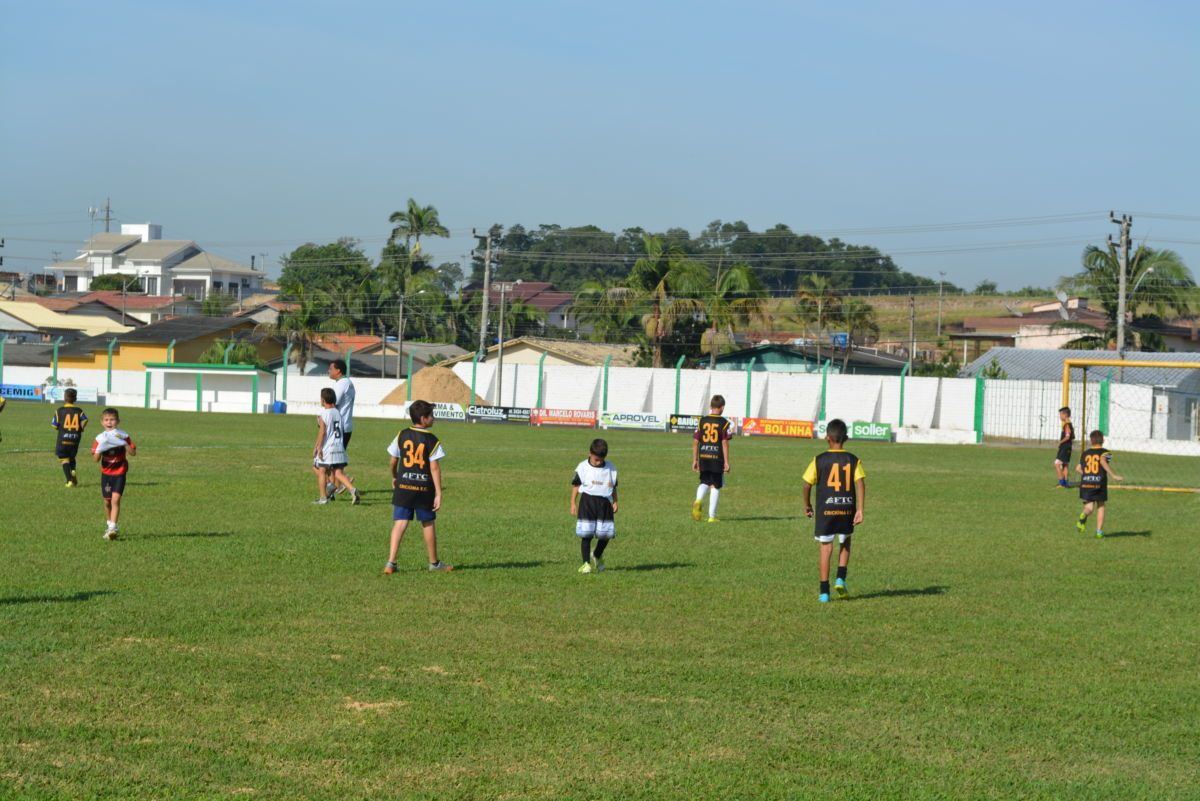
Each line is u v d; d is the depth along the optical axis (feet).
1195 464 132.57
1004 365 212.02
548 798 22.17
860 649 34.71
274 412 220.43
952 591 45.01
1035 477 106.52
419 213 342.85
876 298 505.66
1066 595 44.86
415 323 335.26
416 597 40.55
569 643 34.32
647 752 24.88
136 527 56.75
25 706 26.71
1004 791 23.25
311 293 298.35
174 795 21.83
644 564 49.65
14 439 118.32
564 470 98.37
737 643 34.99
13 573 43.01
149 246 489.67
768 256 448.24
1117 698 29.99
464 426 189.98
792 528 63.41
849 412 200.85
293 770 23.25
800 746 25.58
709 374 211.82
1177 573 51.29
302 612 37.55
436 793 22.24
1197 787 23.73
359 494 70.90
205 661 30.99
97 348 282.15
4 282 491.31
